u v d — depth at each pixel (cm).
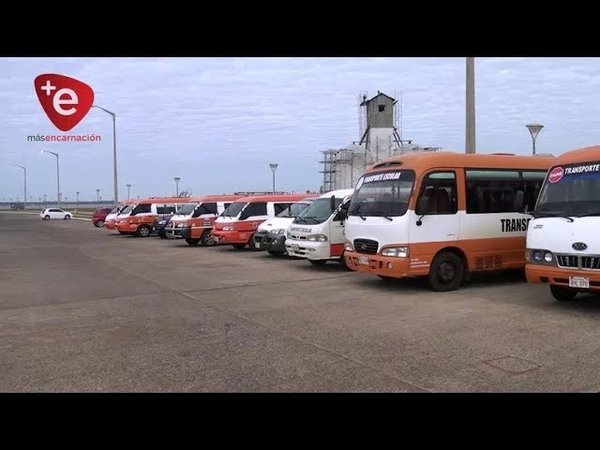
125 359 657
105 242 2738
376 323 820
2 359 668
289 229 1591
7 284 1309
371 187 1169
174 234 2511
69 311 965
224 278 1347
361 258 1142
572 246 841
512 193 1196
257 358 649
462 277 1126
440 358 635
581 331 745
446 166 1112
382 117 4347
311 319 858
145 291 1166
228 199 2517
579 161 896
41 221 5981
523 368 593
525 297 1013
